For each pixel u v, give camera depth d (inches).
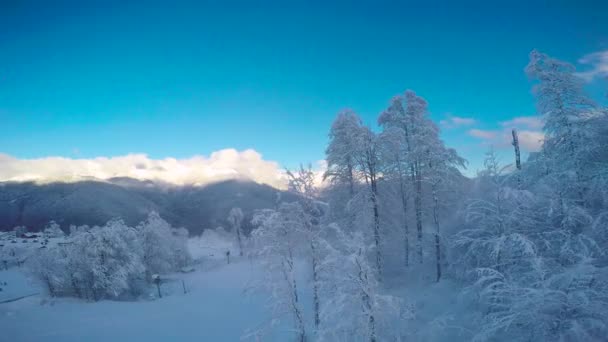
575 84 594.2
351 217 952.3
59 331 1000.9
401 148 913.5
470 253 700.0
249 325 946.1
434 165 875.4
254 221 756.0
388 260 1039.0
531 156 678.5
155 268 1903.3
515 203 565.9
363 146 863.1
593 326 359.3
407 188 969.5
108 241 1553.9
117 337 949.2
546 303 395.2
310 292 934.4
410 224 1047.0
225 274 1948.8
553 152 624.7
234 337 882.8
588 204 579.2
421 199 942.4
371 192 893.2
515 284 447.8
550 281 389.7
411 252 1057.5
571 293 378.0
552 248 522.0
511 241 524.4
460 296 662.5
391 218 963.3
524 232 570.9
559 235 534.3
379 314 525.7
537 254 518.6
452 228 917.2
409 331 629.9
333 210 999.0
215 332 936.9
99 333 980.6
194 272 2224.4
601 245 502.3
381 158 880.3
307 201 761.0
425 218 965.2
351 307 546.9
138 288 1708.9
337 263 616.1
